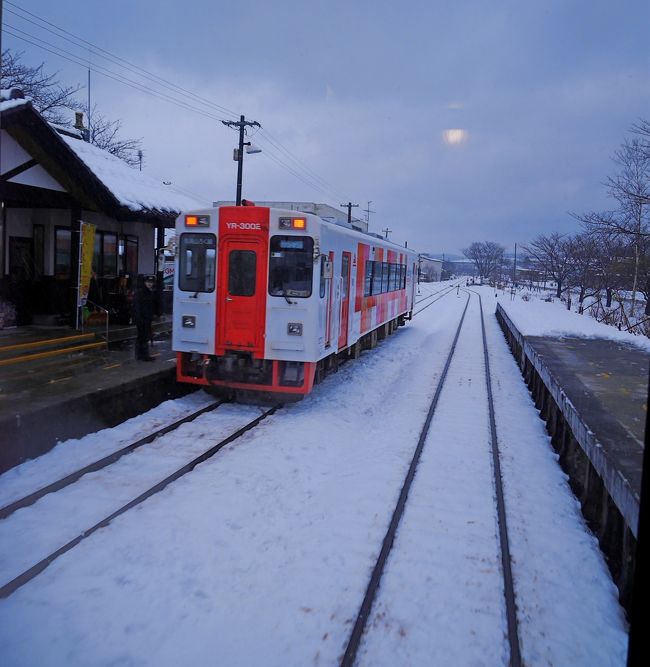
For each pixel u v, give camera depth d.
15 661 3.61
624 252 22.55
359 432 8.92
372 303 14.82
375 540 5.30
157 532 5.23
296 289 9.13
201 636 3.89
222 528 5.38
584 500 6.36
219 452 7.43
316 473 7.00
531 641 4.02
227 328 9.34
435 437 8.64
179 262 9.49
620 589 4.73
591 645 4.02
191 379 9.70
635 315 22.45
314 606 4.27
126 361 10.27
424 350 17.77
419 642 3.94
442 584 4.66
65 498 5.83
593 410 7.28
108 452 7.05
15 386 8.07
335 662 3.71
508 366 15.65
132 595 4.30
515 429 9.30
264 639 3.89
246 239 9.20
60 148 10.84
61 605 4.15
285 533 5.41
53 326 12.84
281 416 9.30
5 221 12.23
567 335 15.84
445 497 6.41
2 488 5.95
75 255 12.30
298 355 9.16
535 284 67.69
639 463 5.19
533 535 5.64
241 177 26.06
